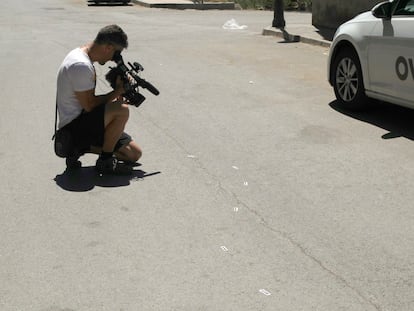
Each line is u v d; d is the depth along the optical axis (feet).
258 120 26.32
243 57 42.06
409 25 23.06
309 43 47.44
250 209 17.49
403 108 27.66
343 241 15.48
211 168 20.77
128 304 12.89
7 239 15.92
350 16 50.16
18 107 29.40
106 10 86.53
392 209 17.25
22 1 103.30
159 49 46.60
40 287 13.61
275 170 20.44
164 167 20.98
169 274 14.06
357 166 20.59
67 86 19.45
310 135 24.07
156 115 27.50
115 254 15.05
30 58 43.29
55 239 15.88
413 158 21.25
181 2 93.20
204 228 16.35
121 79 19.65
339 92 27.66
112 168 20.10
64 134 19.85
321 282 13.60
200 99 30.22
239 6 92.58
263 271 14.11
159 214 17.26
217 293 13.24
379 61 24.63
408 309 12.55
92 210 17.60
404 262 14.40
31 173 20.65
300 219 16.78
